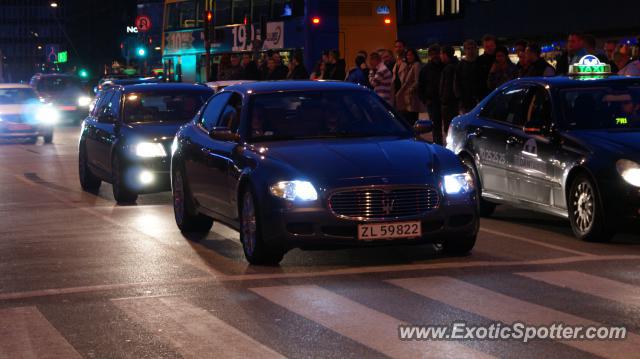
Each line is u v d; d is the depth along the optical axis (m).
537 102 13.37
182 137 13.51
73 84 52.19
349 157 10.67
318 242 10.29
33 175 23.39
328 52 26.58
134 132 17.55
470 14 53.22
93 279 10.18
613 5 42.31
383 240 10.29
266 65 31.86
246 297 9.09
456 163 10.76
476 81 20.47
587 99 12.96
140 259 11.37
